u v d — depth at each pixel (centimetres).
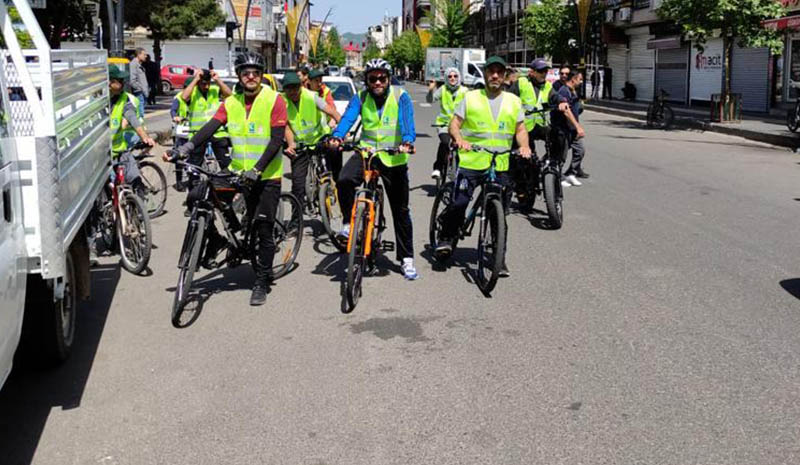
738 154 1738
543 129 1034
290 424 424
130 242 762
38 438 413
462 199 725
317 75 1093
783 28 2378
